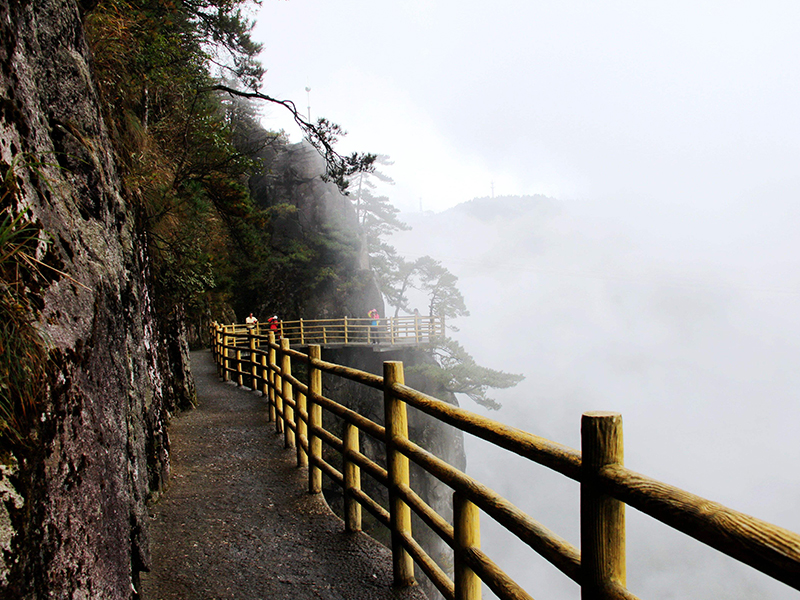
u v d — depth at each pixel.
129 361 2.88
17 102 1.95
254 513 4.01
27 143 1.96
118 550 1.95
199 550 3.36
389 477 2.77
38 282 1.74
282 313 29.30
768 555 0.77
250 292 29.78
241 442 6.24
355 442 3.51
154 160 8.20
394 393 2.69
